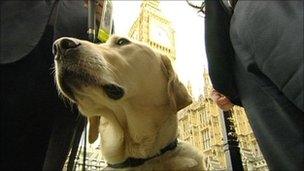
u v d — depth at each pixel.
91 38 0.39
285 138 0.25
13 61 0.31
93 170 0.53
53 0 0.36
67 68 0.34
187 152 0.40
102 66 0.36
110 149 0.41
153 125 0.40
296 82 0.22
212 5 0.33
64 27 0.37
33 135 0.33
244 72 0.30
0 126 0.31
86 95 0.36
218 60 0.32
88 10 0.40
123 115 0.40
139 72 0.40
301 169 0.24
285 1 0.24
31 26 0.33
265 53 0.25
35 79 0.34
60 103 0.38
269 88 0.26
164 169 0.38
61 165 0.38
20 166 0.32
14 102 0.32
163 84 0.43
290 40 0.22
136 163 0.39
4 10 0.32
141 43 0.43
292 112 0.25
